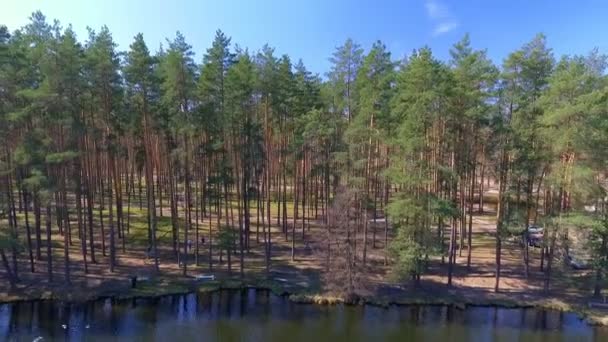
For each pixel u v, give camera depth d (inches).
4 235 940.6
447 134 1087.0
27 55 979.9
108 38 1027.3
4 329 860.6
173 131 1154.7
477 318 984.3
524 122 989.8
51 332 857.5
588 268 1143.0
